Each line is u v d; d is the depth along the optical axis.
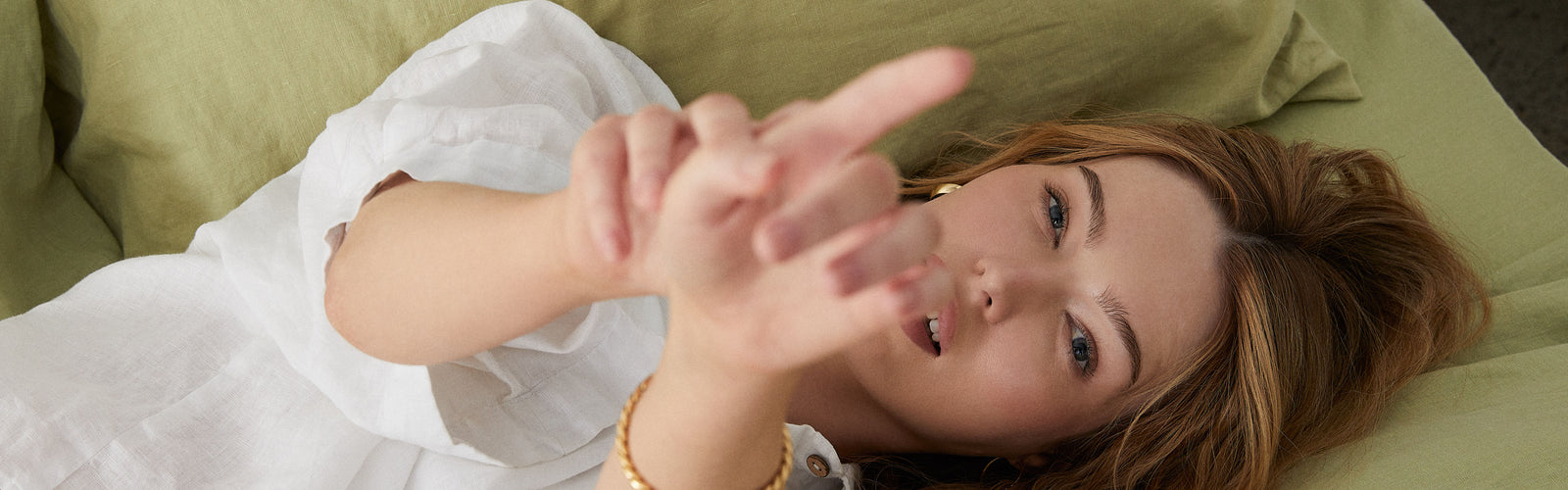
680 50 0.76
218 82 0.74
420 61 0.72
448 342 0.58
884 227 0.39
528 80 0.70
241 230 0.68
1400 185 0.82
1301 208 0.78
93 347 0.67
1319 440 0.74
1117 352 0.71
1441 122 0.88
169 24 0.74
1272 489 0.73
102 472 0.64
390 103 0.69
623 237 0.46
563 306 0.55
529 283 0.54
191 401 0.66
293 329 0.65
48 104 0.81
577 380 0.67
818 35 0.76
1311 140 0.85
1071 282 0.71
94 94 0.76
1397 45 0.91
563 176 0.66
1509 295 0.80
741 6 0.76
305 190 0.67
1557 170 0.87
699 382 0.50
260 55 0.74
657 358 0.68
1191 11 0.81
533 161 0.65
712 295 0.43
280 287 0.66
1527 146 0.87
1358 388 0.76
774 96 0.77
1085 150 0.78
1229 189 0.76
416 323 0.57
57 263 0.78
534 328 0.56
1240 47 0.84
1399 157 0.87
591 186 0.47
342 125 0.67
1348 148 0.88
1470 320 0.78
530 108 0.67
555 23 0.74
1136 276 0.71
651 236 0.48
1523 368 0.72
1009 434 0.73
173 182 0.75
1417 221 0.80
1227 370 0.74
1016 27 0.79
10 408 0.64
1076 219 0.72
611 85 0.74
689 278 0.43
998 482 0.78
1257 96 0.85
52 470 0.64
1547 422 0.66
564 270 0.52
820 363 0.73
